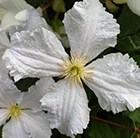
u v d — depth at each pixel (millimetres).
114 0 329
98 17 294
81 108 301
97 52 300
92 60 321
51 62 296
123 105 295
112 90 296
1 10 333
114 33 293
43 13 346
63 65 299
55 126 301
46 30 292
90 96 325
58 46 297
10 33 312
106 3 337
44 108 298
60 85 302
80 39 298
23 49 290
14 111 320
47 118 311
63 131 305
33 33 289
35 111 316
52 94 300
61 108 300
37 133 317
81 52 301
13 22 325
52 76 301
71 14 291
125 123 332
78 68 301
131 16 332
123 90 294
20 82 325
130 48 329
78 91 302
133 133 328
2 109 320
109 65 296
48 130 315
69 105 301
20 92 312
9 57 287
